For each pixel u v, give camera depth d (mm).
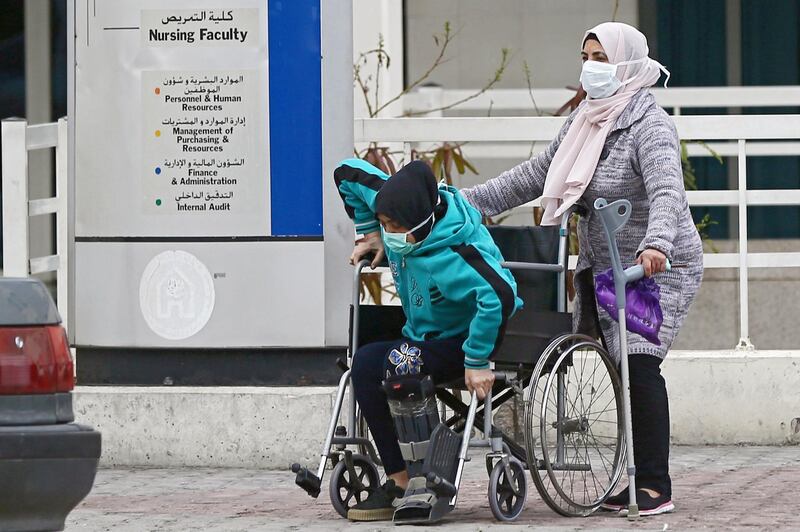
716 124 26766
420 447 19312
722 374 26531
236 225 25609
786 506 20844
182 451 25594
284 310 25609
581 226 21125
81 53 25766
